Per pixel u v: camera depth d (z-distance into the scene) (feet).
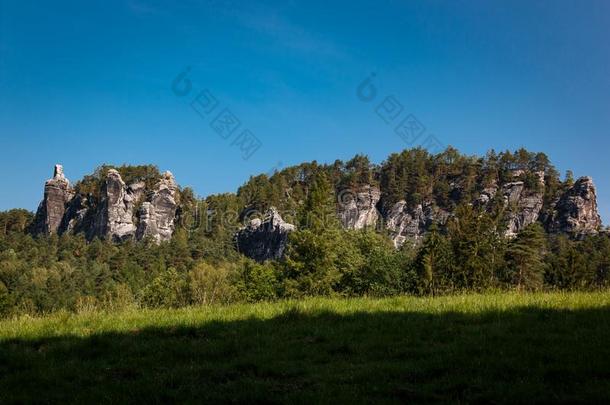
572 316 39.34
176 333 40.70
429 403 25.62
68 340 39.47
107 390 28.55
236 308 49.78
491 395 25.48
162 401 27.04
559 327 36.45
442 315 42.52
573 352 30.30
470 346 33.04
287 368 31.14
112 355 35.81
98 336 39.60
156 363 33.63
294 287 177.99
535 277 238.27
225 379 30.17
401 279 208.44
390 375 29.45
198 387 28.50
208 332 40.68
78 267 529.45
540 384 26.22
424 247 235.81
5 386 30.35
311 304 49.75
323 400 25.55
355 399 25.66
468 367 29.43
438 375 29.30
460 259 239.30
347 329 39.75
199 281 271.90
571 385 26.13
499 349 32.14
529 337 34.40
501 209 323.57
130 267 522.06
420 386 27.63
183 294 270.05
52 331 42.32
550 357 30.17
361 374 29.48
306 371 30.78
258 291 209.46
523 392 25.46
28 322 46.93
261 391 27.30
